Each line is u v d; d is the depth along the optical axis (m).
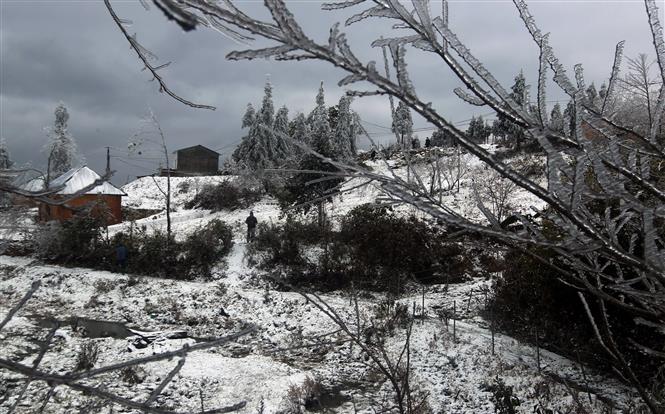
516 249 1.48
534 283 10.33
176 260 21.64
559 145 1.15
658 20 1.26
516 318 12.12
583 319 9.59
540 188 1.10
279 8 0.87
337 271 19.39
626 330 8.34
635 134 1.38
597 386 8.55
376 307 14.82
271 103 37.06
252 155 35.84
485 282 16.78
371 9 1.11
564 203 1.09
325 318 14.43
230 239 23.23
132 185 48.44
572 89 1.17
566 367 9.62
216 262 21.75
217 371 10.25
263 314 15.69
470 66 1.09
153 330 14.13
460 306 14.80
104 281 19.06
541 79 1.16
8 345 10.87
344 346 11.83
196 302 17.00
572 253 1.18
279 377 9.95
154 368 10.27
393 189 1.21
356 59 0.94
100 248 21.55
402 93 0.98
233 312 15.95
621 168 1.26
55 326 1.49
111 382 9.39
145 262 21.34
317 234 21.88
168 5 0.60
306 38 0.89
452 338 11.73
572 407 7.51
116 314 15.79
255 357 11.33
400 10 1.10
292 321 14.77
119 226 28.97
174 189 46.22
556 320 10.23
